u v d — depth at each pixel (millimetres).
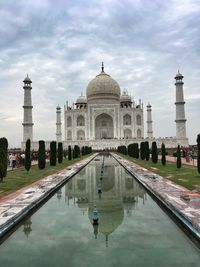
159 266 9000
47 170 35656
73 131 104875
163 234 11945
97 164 46875
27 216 15023
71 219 14391
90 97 109562
